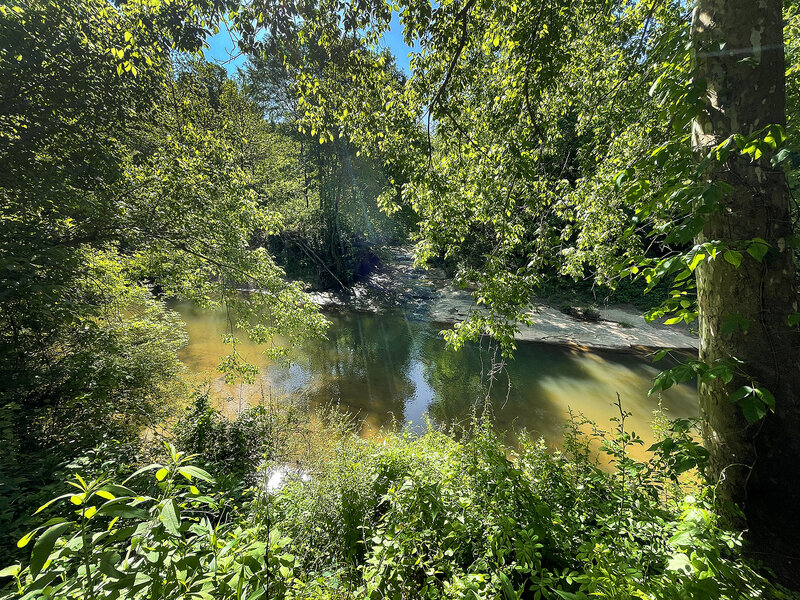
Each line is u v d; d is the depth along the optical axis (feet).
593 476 9.43
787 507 6.05
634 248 14.48
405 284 70.03
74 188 18.34
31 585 2.94
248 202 25.84
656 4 13.33
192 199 22.56
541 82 11.76
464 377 35.53
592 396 30.76
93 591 3.08
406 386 33.83
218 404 27.53
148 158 22.59
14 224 15.33
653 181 7.82
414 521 8.27
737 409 6.44
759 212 6.07
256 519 7.97
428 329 50.85
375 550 7.76
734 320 5.76
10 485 8.93
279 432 18.97
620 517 7.54
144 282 27.17
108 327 20.29
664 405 28.86
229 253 24.59
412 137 13.51
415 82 12.82
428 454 12.78
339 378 35.27
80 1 18.40
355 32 11.55
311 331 26.91
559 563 7.34
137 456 14.37
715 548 4.63
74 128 18.70
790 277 6.10
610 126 16.60
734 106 6.21
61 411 15.28
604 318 48.21
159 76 21.24
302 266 74.49
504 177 13.37
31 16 17.16
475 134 15.65
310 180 74.23
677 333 43.62
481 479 9.50
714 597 4.23
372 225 73.20
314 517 9.96
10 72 17.03
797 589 5.77
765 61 6.04
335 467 12.01
